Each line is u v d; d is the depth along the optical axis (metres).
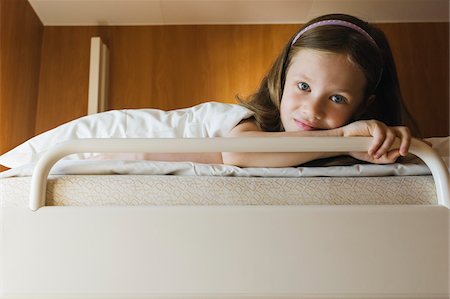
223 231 0.60
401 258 0.60
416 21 2.14
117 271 0.60
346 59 0.85
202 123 0.98
